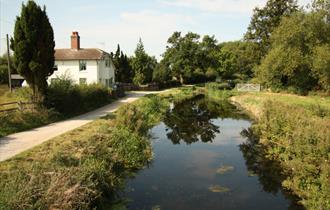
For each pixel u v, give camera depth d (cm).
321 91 3997
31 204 738
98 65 4403
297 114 1703
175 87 6712
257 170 1438
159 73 6247
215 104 4091
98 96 3052
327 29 4044
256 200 1112
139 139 1730
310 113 1858
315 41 3988
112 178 1128
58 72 4369
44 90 2056
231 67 7694
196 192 1177
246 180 1312
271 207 1053
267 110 2128
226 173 1398
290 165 1333
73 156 1163
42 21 1980
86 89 2812
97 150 1262
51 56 2053
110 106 2970
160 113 3033
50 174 898
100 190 1011
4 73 5159
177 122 2770
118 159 1343
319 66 3616
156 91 5362
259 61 5494
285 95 4009
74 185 863
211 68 7981
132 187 1209
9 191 753
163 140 2077
